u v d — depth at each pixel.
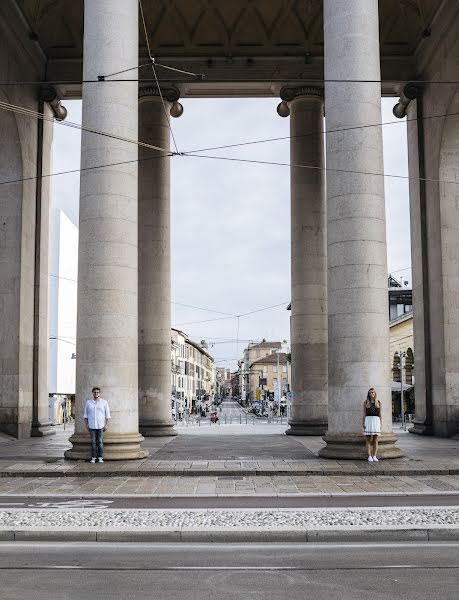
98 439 16.42
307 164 27.47
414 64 28.00
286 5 27.56
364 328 17.09
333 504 11.30
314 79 27.81
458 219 25.77
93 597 6.39
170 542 8.80
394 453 16.95
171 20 27.78
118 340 16.95
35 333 26.64
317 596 6.42
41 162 27.27
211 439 24.70
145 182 27.25
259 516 9.92
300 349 26.86
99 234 17.06
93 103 17.47
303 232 27.14
